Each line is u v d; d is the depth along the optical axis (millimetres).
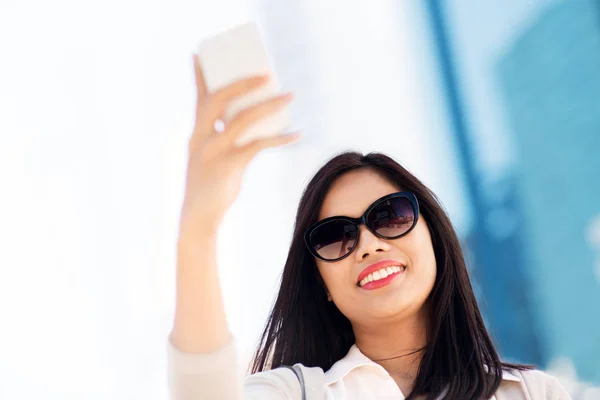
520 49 8391
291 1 8422
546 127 8203
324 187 1699
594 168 7809
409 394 1557
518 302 8102
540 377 1640
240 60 998
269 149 1021
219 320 1105
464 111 8562
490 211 8305
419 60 8617
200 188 1036
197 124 1036
